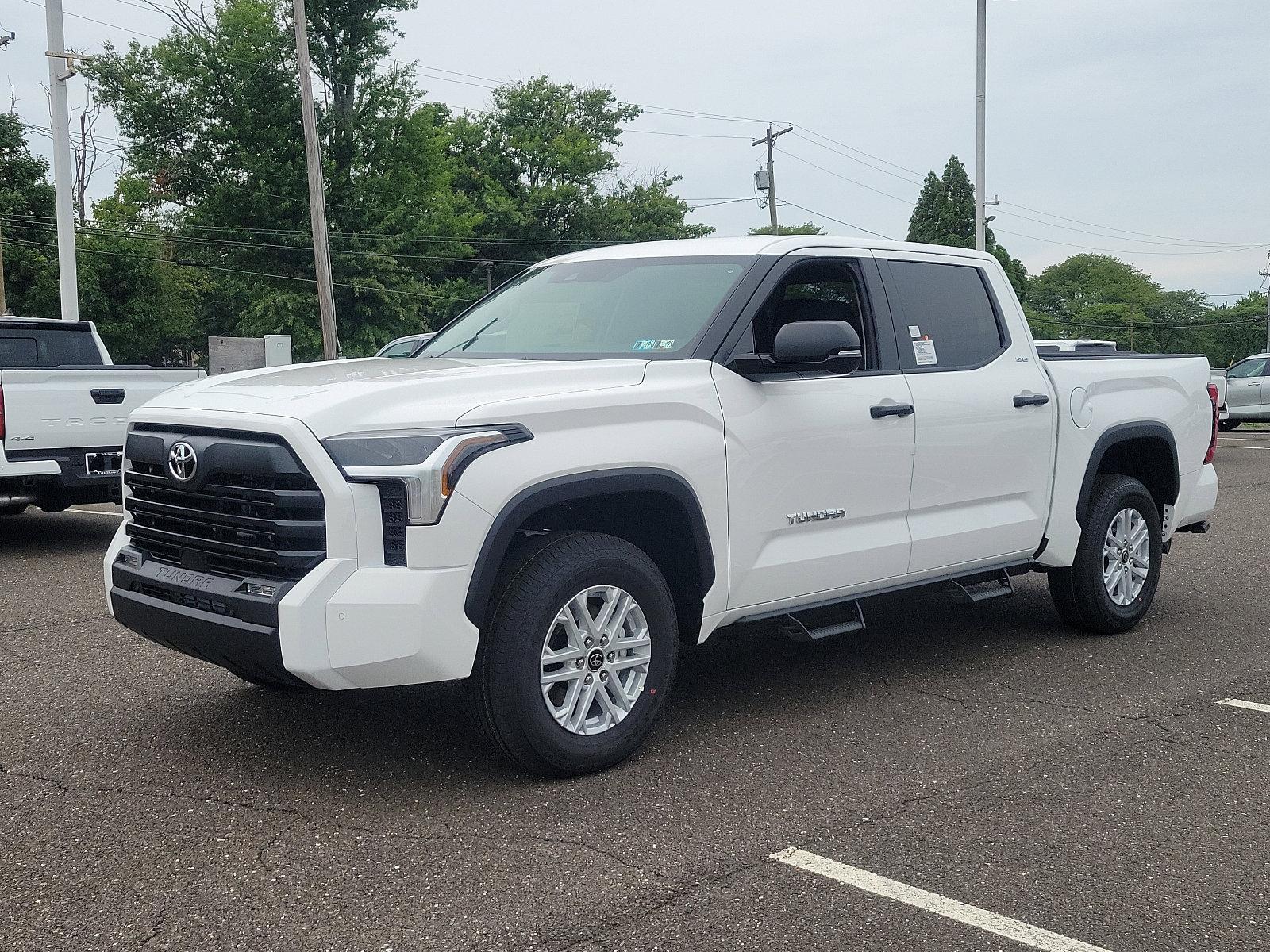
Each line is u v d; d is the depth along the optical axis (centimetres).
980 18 2509
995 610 698
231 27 4134
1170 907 317
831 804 388
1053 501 586
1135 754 441
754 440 452
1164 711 496
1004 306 582
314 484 367
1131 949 294
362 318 4416
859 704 504
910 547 513
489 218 5722
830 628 490
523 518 385
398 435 372
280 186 4175
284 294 4122
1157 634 640
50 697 516
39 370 854
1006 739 459
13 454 844
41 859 346
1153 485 671
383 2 4309
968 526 541
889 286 527
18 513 1184
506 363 448
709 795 396
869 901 318
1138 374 639
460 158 5962
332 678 366
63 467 869
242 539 385
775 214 4791
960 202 6444
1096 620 620
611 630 418
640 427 420
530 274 565
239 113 4169
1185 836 365
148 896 321
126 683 540
